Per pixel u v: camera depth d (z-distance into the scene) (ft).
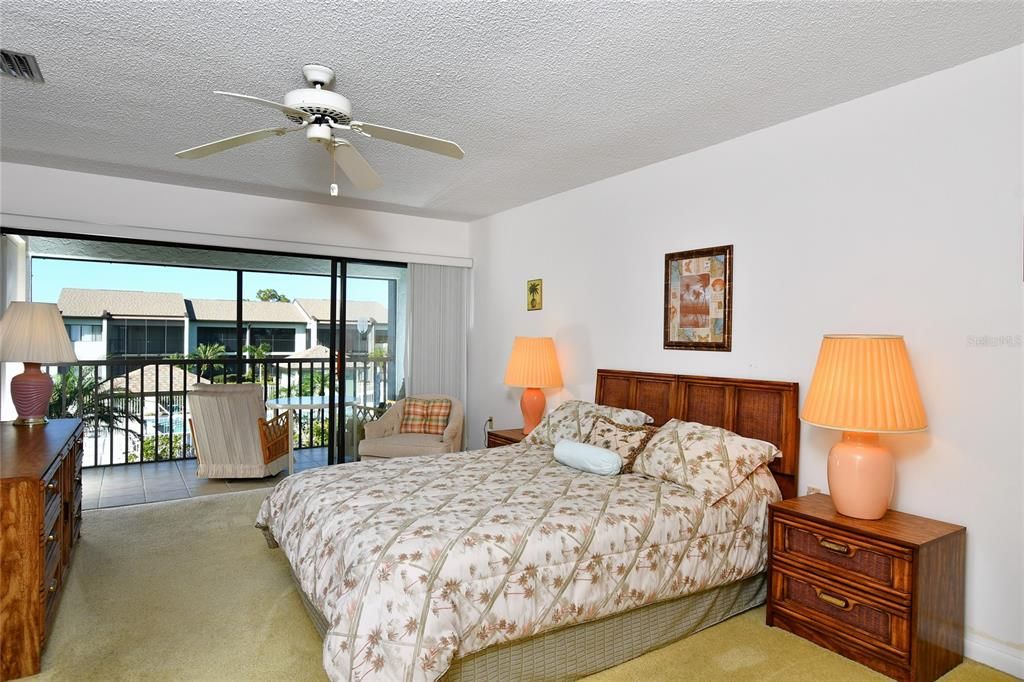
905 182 8.22
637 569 7.45
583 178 13.39
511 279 16.66
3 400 14.94
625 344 12.83
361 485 8.91
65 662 7.17
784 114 9.43
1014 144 7.20
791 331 9.63
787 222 9.71
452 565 6.28
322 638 7.69
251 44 7.17
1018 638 7.14
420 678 5.70
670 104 8.99
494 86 8.33
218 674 6.97
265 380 18.34
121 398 18.02
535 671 6.82
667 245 11.85
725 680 7.07
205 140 10.92
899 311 8.29
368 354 17.33
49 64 7.79
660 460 9.46
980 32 6.82
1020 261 7.15
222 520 12.77
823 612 7.83
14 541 6.81
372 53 7.35
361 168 9.01
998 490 7.33
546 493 8.46
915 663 6.82
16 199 12.51
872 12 6.37
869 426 7.43
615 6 6.24
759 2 6.17
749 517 8.77
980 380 7.49
